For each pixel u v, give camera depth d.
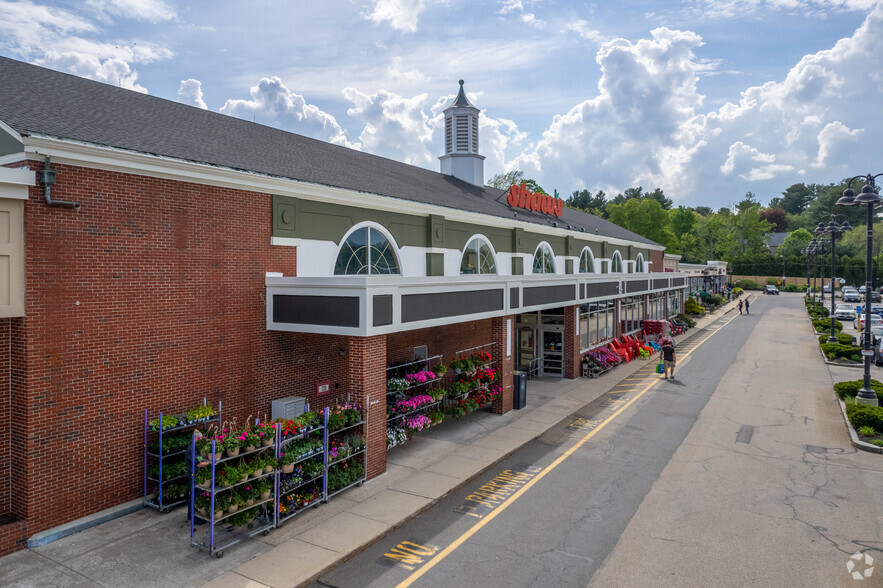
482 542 9.97
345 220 15.45
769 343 36.34
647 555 9.47
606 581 8.69
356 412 12.24
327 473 11.63
